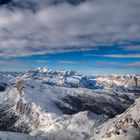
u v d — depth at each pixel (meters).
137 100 140.38
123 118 129.38
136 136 116.00
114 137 121.44
